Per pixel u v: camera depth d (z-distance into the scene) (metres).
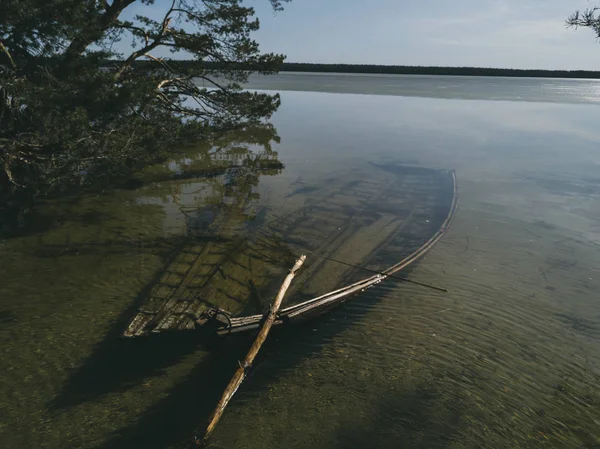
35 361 5.89
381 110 32.88
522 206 12.23
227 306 7.04
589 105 37.69
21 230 9.90
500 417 5.18
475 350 6.32
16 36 9.64
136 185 13.45
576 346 6.44
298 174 15.12
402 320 7.00
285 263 8.71
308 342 6.46
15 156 9.62
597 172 15.62
